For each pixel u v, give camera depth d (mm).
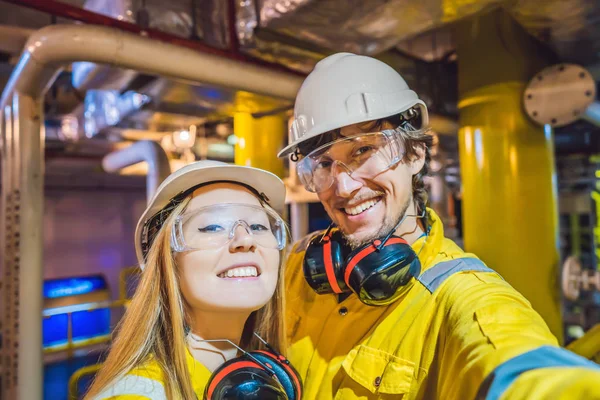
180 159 5188
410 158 1088
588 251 5426
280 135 3363
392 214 1047
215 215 919
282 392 856
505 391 568
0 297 3037
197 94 2760
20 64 2045
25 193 2240
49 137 5031
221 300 885
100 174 7707
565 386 515
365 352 999
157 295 901
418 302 981
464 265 998
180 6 2127
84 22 1899
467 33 2656
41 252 2289
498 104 2500
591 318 4457
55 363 5203
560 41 2193
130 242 8383
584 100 2232
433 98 3412
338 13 1845
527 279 2420
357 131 1067
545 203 2461
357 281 968
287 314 1308
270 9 1979
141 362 843
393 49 3129
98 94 4125
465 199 2662
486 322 746
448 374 769
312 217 8352
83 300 5395
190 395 845
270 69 2324
